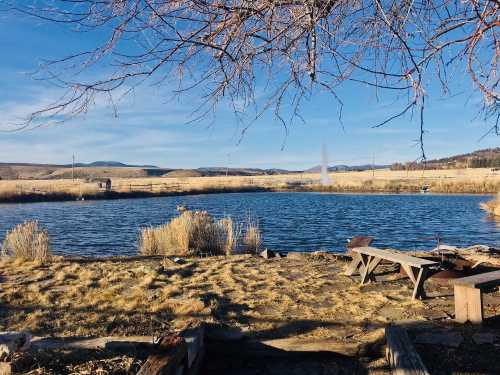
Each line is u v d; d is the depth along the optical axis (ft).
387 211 110.01
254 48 8.10
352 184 220.64
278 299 23.66
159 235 44.09
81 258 37.19
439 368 15.79
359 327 19.30
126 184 237.66
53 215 103.65
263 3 7.38
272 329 19.19
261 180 297.12
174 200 160.04
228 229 45.55
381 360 16.85
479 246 36.96
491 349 17.06
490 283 19.83
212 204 138.10
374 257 26.91
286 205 132.36
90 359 15.84
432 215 99.35
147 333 18.86
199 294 24.48
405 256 25.40
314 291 25.29
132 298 23.68
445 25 7.64
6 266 32.89
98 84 7.47
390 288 25.79
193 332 17.42
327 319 20.34
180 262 34.65
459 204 130.11
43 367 15.10
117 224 84.74
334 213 105.50
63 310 21.99
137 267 31.99
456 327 19.27
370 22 7.83
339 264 33.30
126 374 14.87
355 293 24.75
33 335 18.58
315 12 7.27
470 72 7.83
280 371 16.55
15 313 21.56
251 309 22.02
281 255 37.78
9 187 170.71
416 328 19.15
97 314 21.29
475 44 7.47
